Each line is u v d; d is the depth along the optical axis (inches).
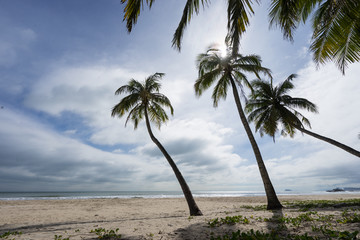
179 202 833.5
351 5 171.6
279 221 189.3
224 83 506.6
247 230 163.6
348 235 115.6
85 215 414.0
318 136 495.5
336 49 198.7
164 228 192.2
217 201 836.0
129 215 404.8
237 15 151.9
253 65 453.7
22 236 176.6
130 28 147.3
